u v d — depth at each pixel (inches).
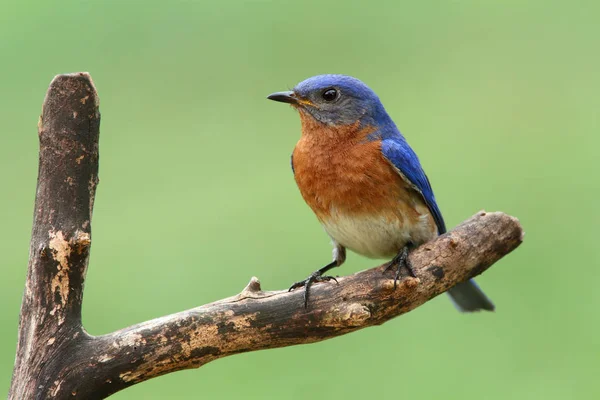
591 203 563.5
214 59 668.7
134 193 584.4
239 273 523.5
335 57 678.5
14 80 645.3
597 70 683.4
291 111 647.1
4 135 623.5
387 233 397.7
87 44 667.4
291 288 360.2
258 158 611.5
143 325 317.7
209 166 608.4
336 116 402.9
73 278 307.3
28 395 303.0
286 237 550.6
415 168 393.4
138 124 633.0
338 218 400.5
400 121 631.2
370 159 391.9
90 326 484.4
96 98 306.7
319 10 716.7
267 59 675.4
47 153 307.0
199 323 322.3
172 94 653.3
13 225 575.8
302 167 406.9
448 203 564.1
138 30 679.7
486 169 592.4
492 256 365.4
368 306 347.9
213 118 636.7
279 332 334.6
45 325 306.0
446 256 357.7
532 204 563.5
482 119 635.5
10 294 524.1
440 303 529.7
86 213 309.0
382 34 703.1
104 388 312.8
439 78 665.0
